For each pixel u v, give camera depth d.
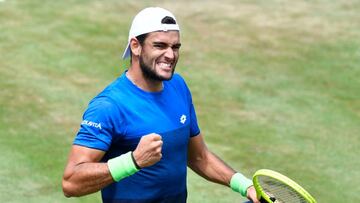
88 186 13.09
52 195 23.19
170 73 13.57
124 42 37.56
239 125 29.23
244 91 32.44
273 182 14.44
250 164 25.86
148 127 13.72
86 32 38.56
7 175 24.31
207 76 33.94
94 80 32.84
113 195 13.98
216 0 44.00
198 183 24.42
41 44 36.62
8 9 41.28
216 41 38.09
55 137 27.42
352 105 31.25
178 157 14.18
